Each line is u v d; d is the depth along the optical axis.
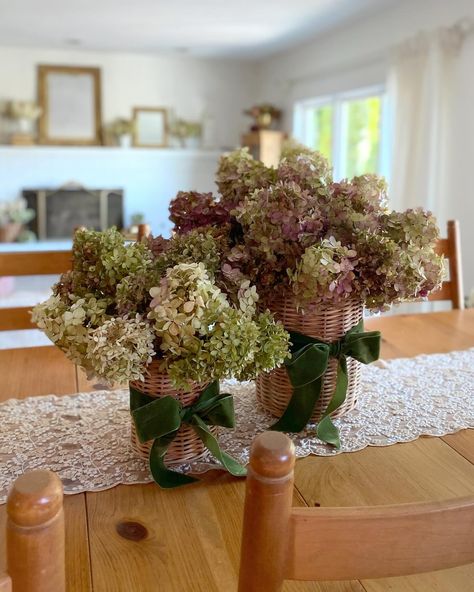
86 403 1.14
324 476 0.91
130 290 0.81
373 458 0.96
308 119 5.55
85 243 0.87
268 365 0.81
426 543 0.50
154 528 0.78
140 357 0.78
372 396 1.18
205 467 0.92
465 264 3.53
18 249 5.46
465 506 0.50
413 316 1.76
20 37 5.10
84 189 5.96
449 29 3.43
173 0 3.83
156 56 6.00
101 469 0.91
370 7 4.00
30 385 1.24
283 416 1.01
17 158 5.77
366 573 0.49
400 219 0.93
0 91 5.66
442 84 3.51
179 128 6.14
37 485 0.43
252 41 5.16
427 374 1.30
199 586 0.68
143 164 6.14
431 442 1.01
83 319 0.80
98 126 5.97
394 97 3.85
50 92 5.77
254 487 0.46
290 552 0.48
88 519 0.80
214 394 0.90
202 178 6.36
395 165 3.86
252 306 0.84
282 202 0.89
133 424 0.94
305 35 4.90
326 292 0.87
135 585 0.68
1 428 1.03
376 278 0.90
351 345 0.99
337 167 5.01
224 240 0.95
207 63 6.19
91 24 4.55
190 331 0.75
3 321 1.56
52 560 0.43
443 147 3.59
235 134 6.44
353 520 0.48
